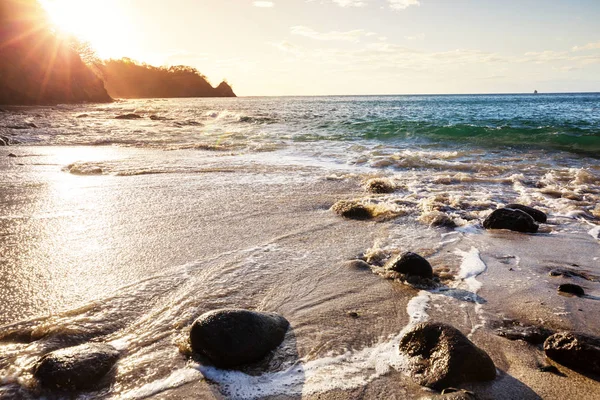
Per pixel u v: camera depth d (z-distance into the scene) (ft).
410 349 8.63
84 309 10.22
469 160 33.30
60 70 167.22
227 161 32.42
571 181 25.91
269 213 18.83
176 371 8.07
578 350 8.30
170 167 29.37
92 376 7.76
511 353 8.84
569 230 17.20
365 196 22.07
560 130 45.47
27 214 18.06
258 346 8.52
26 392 7.47
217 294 11.16
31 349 8.65
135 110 121.90
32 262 13.08
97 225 16.76
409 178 26.76
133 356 8.50
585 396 7.53
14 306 10.37
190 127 64.69
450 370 7.82
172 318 9.93
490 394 7.58
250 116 91.56
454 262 13.84
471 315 10.42
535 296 11.44
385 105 178.40
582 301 11.12
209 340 8.30
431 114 94.68
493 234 16.71
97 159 32.40
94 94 194.39
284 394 7.56
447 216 18.13
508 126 51.98
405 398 7.48
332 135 50.42
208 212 18.76
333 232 16.48
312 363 8.43
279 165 30.96
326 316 10.25
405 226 17.44
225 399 7.40
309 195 22.13
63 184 23.61
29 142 43.16
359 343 9.13
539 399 7.47
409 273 12.32
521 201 21.48
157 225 16.84
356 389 7.71
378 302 10.98
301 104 209.56
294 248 14.67
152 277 12.07
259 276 12.33
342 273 12.67
